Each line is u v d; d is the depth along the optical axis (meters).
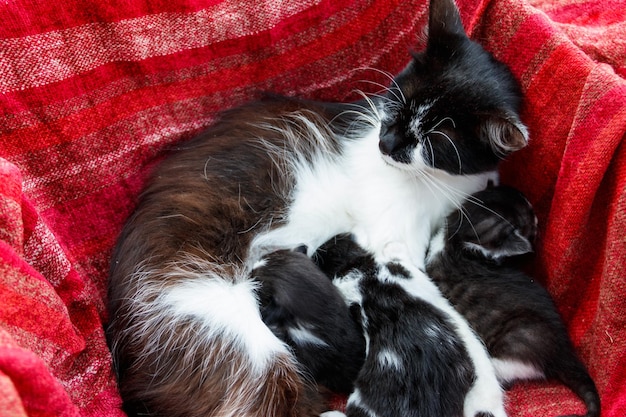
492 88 0.82
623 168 0.77
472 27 0.87
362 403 0.79
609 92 0.77
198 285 0.81
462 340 0.81
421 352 0.79
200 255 0.82
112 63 0.82
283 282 0.82
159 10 0.82
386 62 0.93
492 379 0.80
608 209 0.78
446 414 0.78
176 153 0.86
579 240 0.80
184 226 0.82
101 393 0.76
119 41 0.81
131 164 0.85
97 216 0.84
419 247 0.87
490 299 0.84
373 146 0.87
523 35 0.84
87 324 0.77
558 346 0.81
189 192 0.83
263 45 0.87
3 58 0.77
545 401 0.80
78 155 0.82
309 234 0.88
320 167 0.88
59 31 0.79
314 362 0.82
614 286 0.77
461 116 0.81
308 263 0.83
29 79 0.78
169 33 0.83
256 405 0.78
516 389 0.82
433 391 0.78
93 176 0.83
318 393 0.81
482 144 0.82
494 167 0.85
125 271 0.81
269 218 0.86
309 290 0.81
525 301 0.83
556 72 0.81
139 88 0.84
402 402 0.78
